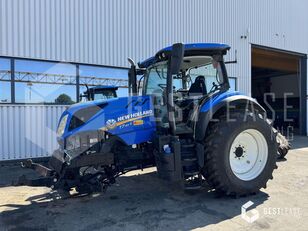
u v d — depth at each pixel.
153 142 4.45
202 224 3.61
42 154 8.30
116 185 5.33
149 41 10.20
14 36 7.79
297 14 15.70
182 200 4.48
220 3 12.38
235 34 12.91
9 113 7.83
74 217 3.89
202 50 4.66
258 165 4.76
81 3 8.78
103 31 9.21
